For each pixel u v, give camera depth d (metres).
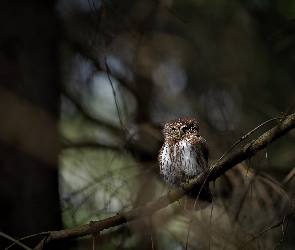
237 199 8.09
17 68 9.20
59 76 10.31
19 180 8.90
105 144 10.62
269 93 10.91
